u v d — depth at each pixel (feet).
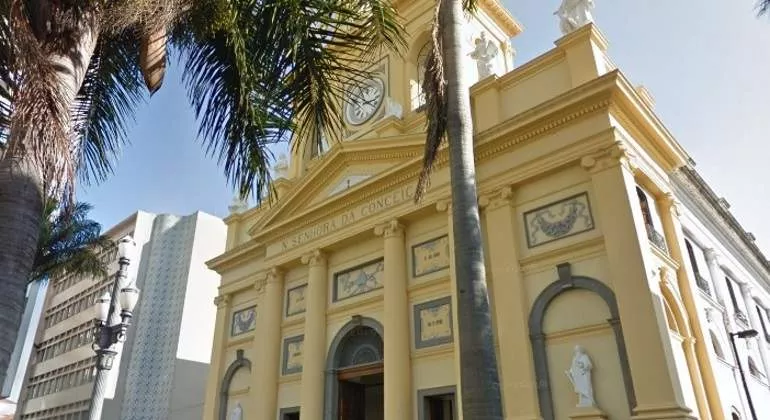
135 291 40.93
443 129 26.32
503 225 43.32
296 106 24.50
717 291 54.03
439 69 26.35
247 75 23.30
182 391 93.76
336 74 25.40
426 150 26.48
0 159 16.98
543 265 40.96
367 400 61.62
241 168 24.49
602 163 39.70
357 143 56.03
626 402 34.17
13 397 126.00
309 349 52.75
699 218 57.62
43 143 14.32
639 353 33.88
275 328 58.39
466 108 25.29
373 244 53.42
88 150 25.30
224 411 62.08
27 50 14.99
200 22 23.36
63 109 15.24
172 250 108.06
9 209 15.30
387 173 51.62
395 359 45.42
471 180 23.56
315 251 56.85
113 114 26.08
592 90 40.60
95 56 24.71
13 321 14.80
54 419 107.04
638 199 39.81
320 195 60.59
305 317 55.62
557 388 37.37
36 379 121.49
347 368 51.42
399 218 50.47
